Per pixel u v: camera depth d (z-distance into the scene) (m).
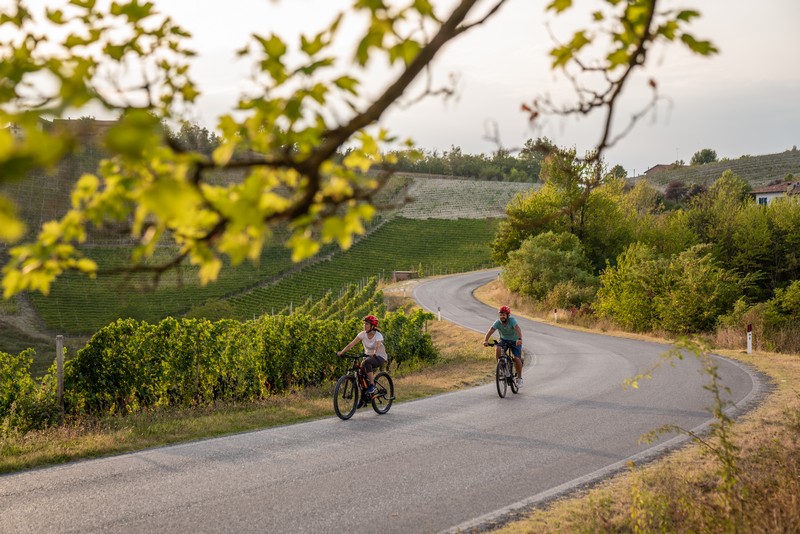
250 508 5.97
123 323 12.38
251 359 14.11
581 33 1.94
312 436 9.07
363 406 11.47
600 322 31.34
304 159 1.35
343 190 1.53
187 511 5.89
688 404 11.29
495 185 138.62
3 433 9.54
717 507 4.96
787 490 5.21
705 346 5.22
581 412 10.70
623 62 1.97
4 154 0.82
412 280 72.56
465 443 8.57
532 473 7.11
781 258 42.53
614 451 8.06
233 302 71.88
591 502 5.69
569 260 43.12
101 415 11.60
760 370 15.58
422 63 1.35
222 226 1.38
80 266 1.70
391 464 7.52
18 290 1.70
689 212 48.56
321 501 6.17
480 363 18.66
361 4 1.29
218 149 1.35
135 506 6.03
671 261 28.59
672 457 7.52
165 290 72.88
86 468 7.37
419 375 16.17
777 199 44.91
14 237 0.83
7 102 1.29
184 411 11.77
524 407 11.28
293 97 1.46
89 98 1.05
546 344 23.75
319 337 15.88
